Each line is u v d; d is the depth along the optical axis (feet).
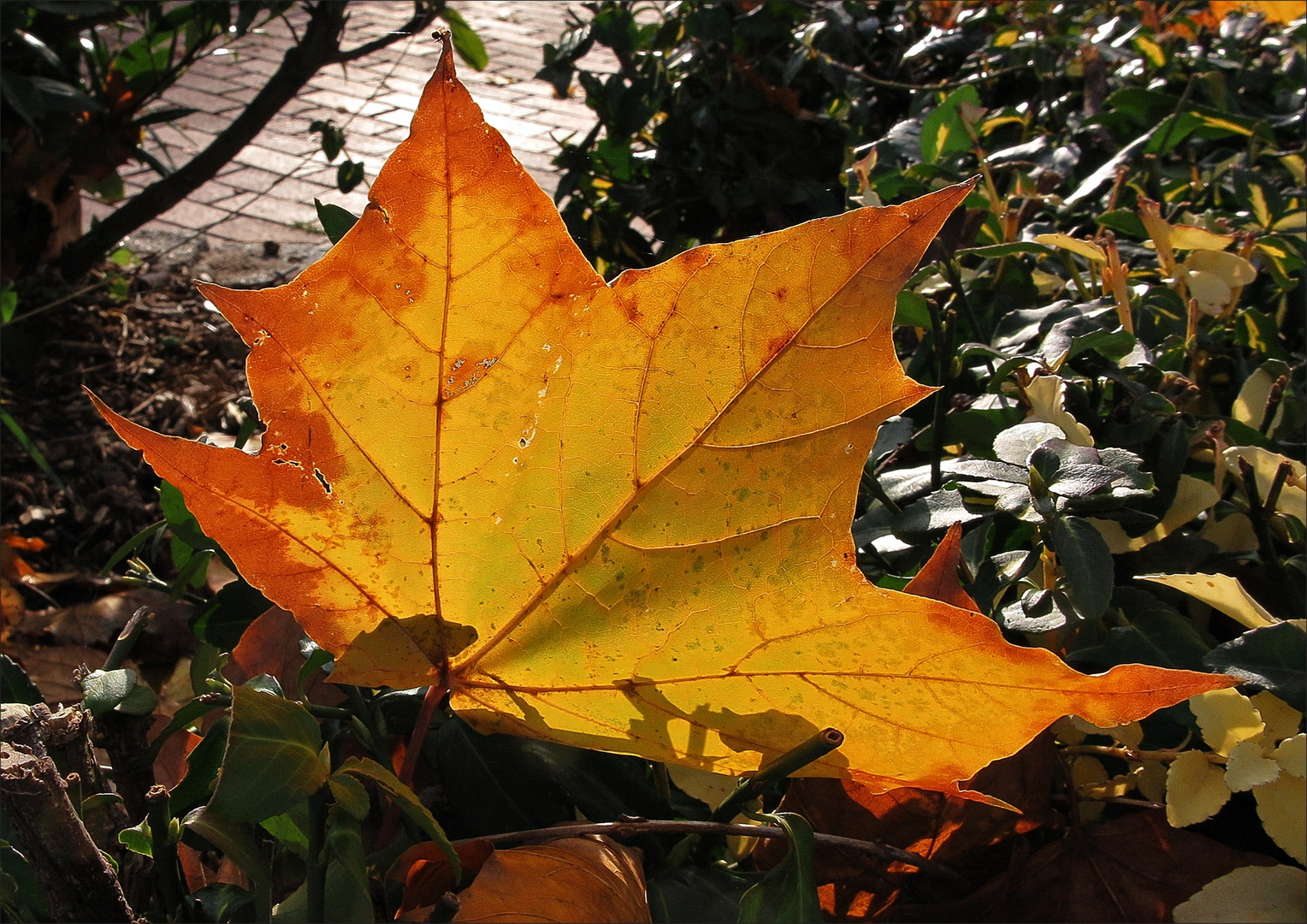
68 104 4.04
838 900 1.57
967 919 1.56
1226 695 1.51
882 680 1.36
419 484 1.34
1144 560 1.70
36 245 5.28
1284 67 3.09
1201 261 1.88
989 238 2.38
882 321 1.32
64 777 1.48
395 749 1.64
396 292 1.30
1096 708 1.34
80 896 1.40
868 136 3.83
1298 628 1.52
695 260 1.31
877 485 1.71
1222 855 1.54
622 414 1.34
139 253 6.47
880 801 1.54
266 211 7.23
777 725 1.40
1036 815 1.55
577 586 1.37
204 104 8.89
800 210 3.94
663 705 1.40
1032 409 1.73
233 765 1.34
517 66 10.35
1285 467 1.64
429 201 1.28
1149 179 2.48
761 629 1.37
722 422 1.34
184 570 1.75
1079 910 1.54
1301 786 1.49
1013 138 3.15
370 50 4.94
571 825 1.46
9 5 3.82
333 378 1.31
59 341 5.24
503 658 1.40
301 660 1.62
